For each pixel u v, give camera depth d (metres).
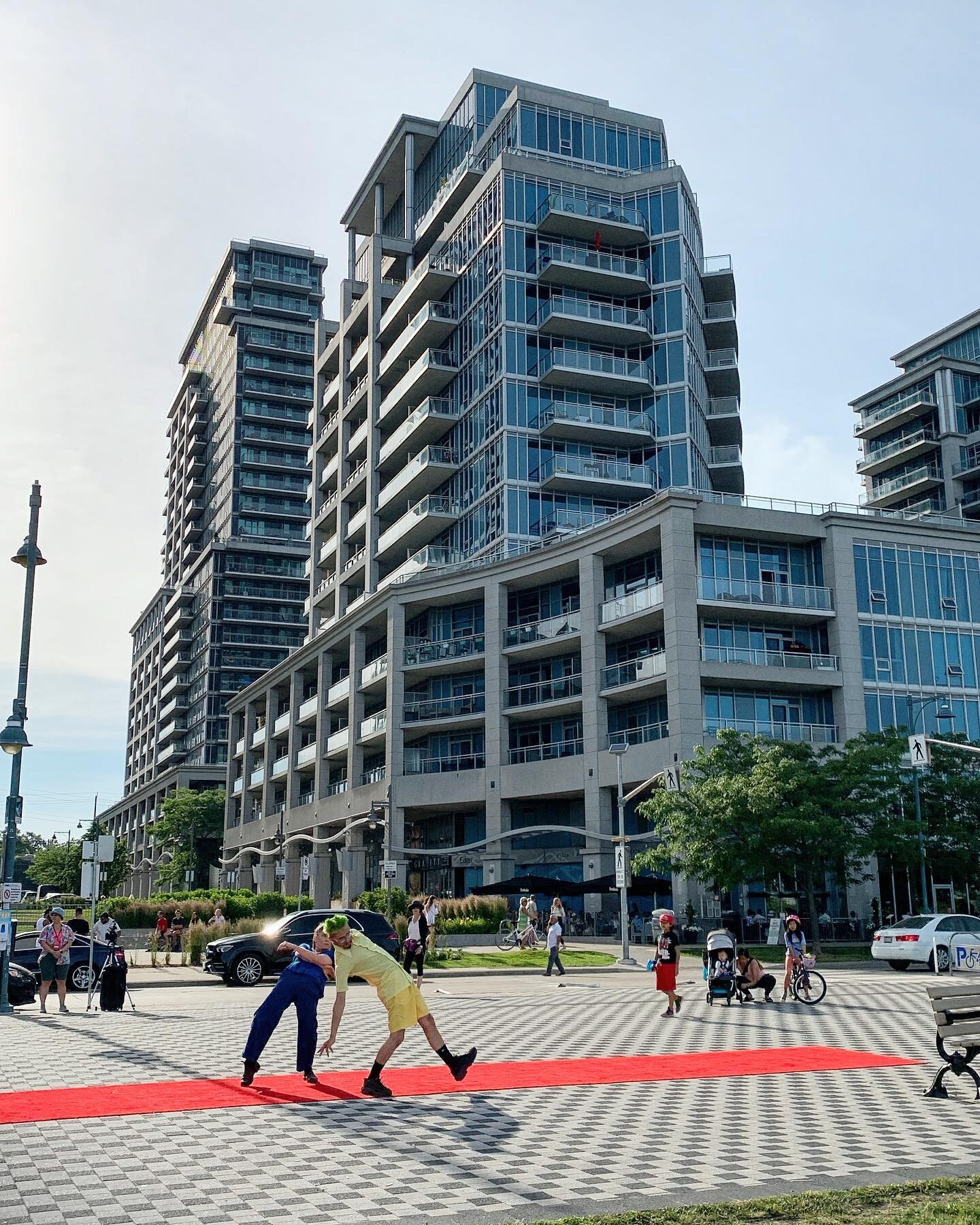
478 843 55.19
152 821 129.88
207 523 141.50
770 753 40.09
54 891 103.19
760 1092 11.30
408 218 81.19
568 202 65.56
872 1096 11.07
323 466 90.62
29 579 24.67
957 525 54.41
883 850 40.12
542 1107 10.38
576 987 27.86
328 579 84.75
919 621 52.59
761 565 52.22
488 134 74.94
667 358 65.31
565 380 63.38
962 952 30.52
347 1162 8.18
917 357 109.69
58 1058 13.90
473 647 60.16
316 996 11.87
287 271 138.50
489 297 66.38
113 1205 6.99
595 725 52.88
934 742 35.09
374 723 64.75
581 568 55.00
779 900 41.03
